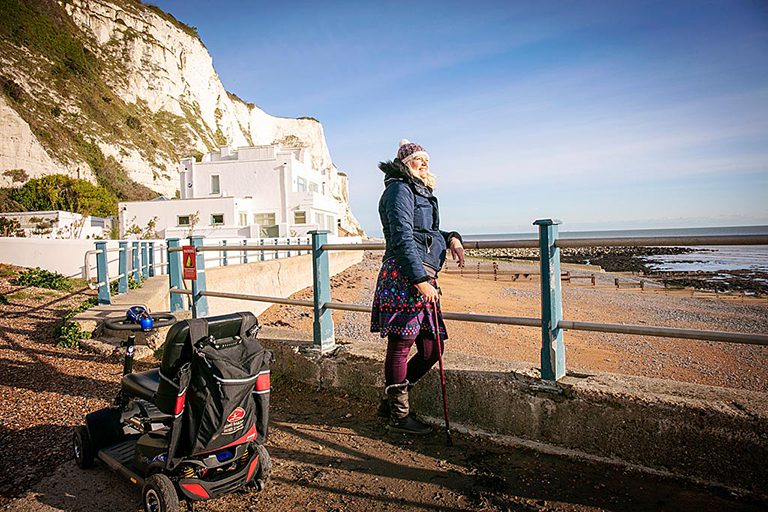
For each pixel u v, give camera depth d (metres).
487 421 3.31
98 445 3.08
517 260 68.50
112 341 6.14
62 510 2.67
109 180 42.66
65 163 38.44
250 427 2.56
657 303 25.77
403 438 3.40
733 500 2.46
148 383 2.86
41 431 3.68
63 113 44.38
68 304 9.00
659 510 2.44
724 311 23.41
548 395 3.05
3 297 9.13
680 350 14.63
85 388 4.66
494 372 3.37
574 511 2.48
